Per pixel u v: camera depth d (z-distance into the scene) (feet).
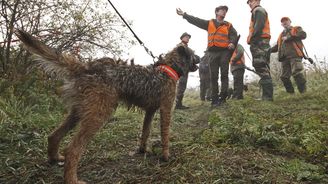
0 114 7.45
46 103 9.06
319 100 11.85
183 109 13.58
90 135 5.34
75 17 9.97
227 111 10.75
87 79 5.46
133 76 5.90
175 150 6.83
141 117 9.43
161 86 6.26
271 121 8.38
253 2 12.89
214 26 12.50
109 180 5.52
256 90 17.94
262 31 12.67
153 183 5.34
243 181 5.29
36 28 9.79
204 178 5.39
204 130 7.97
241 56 13.98
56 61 5.45
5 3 9.04
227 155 6.31
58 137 5.90
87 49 10.78
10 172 5.76
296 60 14.01
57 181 5.50
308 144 6.61
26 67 9.61
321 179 5.39
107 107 5.50
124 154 6.66
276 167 5.79
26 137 6.94
